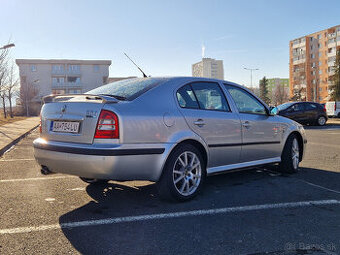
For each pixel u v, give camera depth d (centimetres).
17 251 259
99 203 385
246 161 474
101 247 267
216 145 421
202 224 316
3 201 392
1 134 1430
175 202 385
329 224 316
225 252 258
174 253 256
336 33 7550
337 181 491
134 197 410
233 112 455
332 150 826
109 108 339
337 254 254
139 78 447
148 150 349
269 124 502
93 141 339
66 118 360
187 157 394
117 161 331
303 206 371
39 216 340
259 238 284
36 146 381
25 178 523
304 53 8469
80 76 7050
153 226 312
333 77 6191
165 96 386
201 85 435
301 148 578
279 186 462
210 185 469
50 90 6919
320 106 1862
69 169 350
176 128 376
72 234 293
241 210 357
